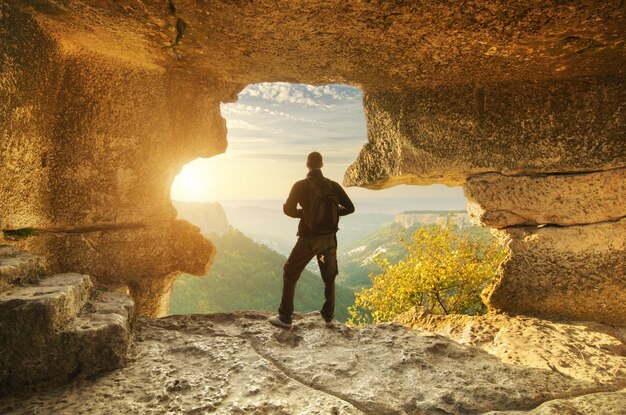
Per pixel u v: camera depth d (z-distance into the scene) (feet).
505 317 14.06
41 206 12.91
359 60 13.56
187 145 16.29
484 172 14.94
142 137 15.28
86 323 9.05
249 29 11.68
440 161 15.15
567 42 11.43
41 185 12.87
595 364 10.61
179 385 8.50
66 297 8.96
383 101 16.15
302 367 10.01
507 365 10.55
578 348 11.53
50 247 13.70
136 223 15.51
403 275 26.25
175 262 16.40
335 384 9.29
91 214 14.34
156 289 16.14
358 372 9.96
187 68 15.20
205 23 11.54
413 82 15.06
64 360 8.43
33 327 8.13
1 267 9.01
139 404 7.76
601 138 13.73
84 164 14.06
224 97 16.60
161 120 15.66
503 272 14.58
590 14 9.87
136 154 15.21
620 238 13.71
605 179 13.79
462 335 12.84
